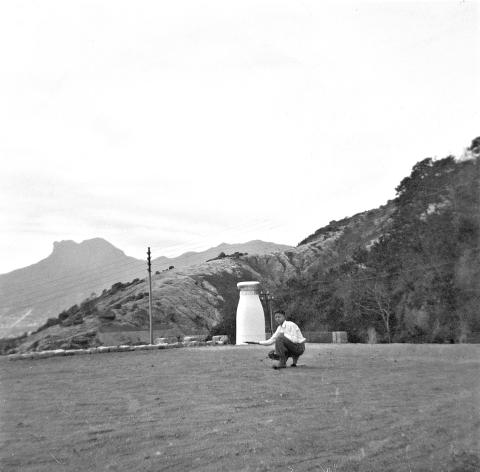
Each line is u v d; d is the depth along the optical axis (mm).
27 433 5031
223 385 7617
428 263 26250
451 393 6363
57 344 24562
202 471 4125
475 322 21922
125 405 6223
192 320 50281
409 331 25031
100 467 4207
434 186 29344
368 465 4352
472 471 4348
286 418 5629
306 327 31266
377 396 6578
